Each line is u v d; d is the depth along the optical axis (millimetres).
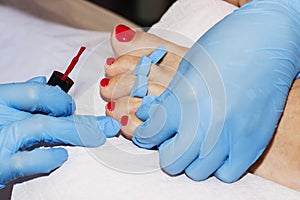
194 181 612
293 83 743
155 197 578
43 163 624
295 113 703
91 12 1522
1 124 677
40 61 959
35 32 1041
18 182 660
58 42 1005
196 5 998
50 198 603
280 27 691
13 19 1086
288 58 670
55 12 1471
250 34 666
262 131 618
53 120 656
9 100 691
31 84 701
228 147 604
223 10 979
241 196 592
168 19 1014
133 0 1718
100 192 584
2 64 972
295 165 670
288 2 737
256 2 741
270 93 628
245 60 634
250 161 619
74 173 612
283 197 600
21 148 668
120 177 600
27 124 646
